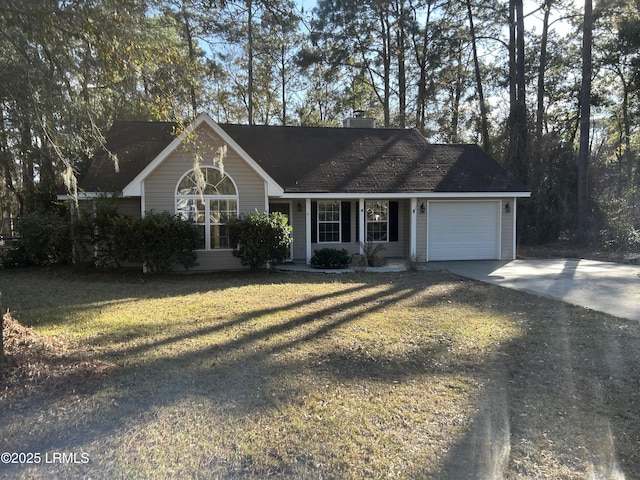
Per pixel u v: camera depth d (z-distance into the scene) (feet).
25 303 28.32
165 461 10.34
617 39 88.84
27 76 22.82
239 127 59.41
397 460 10.50
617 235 63.62
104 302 28.60
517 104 73.26
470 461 10.47
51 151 34.94
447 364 16.98
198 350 18.43
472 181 53.52
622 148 132.67
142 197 42.45
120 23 18.94
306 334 20.85
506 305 27.53
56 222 44.42
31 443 11.05
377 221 55.21
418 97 103.81
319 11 83.51
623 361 17.25
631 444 11.25
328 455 10.68
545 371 16.25
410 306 27.25
